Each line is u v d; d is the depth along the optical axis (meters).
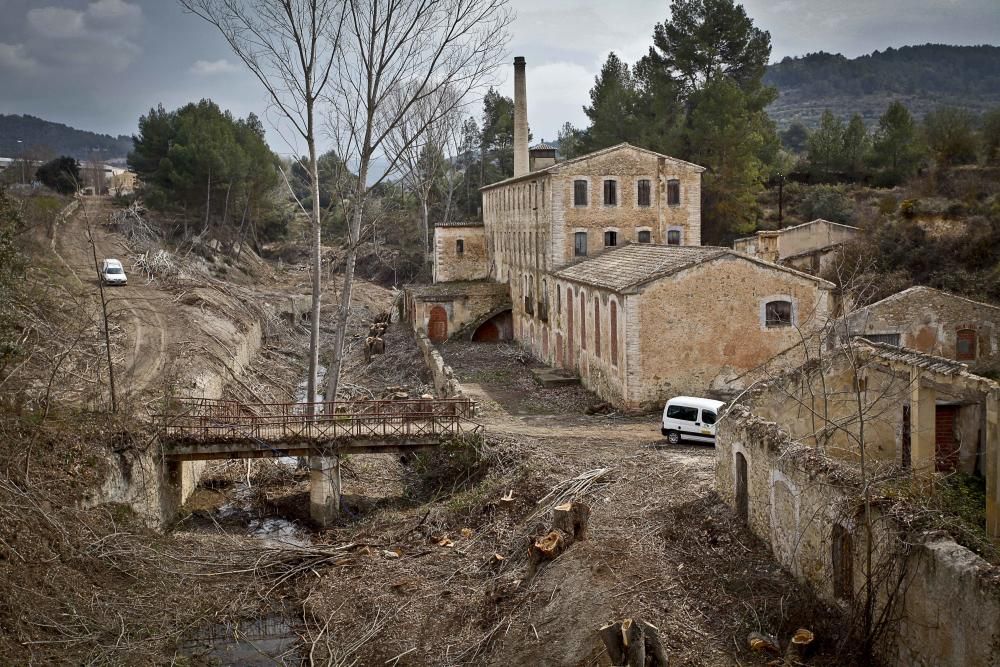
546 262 46.38
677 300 32.69
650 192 46.03
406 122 58.09
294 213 112.38
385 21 31.55
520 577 19.94
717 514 20.72
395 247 91.88
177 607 20.62
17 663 16.62
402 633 19.22
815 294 33.38
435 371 42.25
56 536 20.62
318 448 27.20
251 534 26.17
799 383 21.61
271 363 51.78
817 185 75.00
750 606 16.58
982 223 44.31
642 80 74.75
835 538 15.93
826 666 14.63
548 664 16.20
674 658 15.28
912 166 74.19
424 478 28.95
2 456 22.16
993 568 12.23
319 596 21.39
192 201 77.62
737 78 74.88
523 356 48.38
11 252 29.97
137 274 58.41
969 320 30.06
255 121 124.81
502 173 92.06
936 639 13.10
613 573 18.23
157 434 26.77
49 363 30.38
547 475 24.94
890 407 20.70
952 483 21.78
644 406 32.94
